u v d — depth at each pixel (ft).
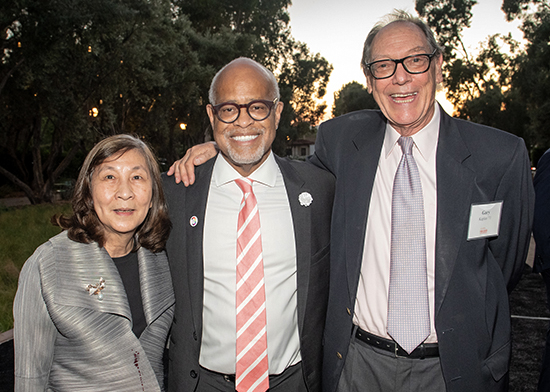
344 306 6.07
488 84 97.96
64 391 4.84
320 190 6.55
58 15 34.01
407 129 5.79
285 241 6.17
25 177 53.78
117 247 5.35
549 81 69.10
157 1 46.50
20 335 4.72
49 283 4.71
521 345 11.64
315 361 6.42
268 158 6.47
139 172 5.11
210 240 6.07
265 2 92.73
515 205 5.56
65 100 41.98
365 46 6.22
